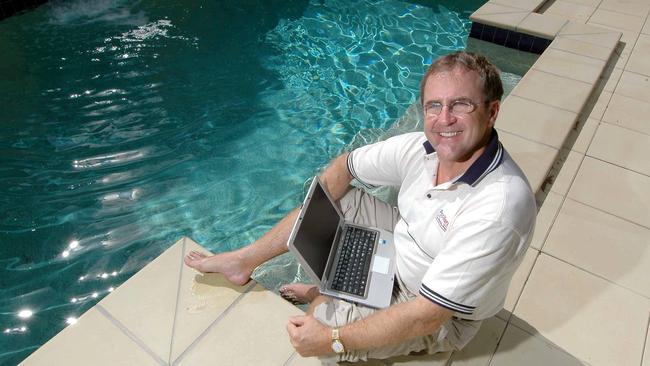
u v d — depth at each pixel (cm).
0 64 376
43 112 337
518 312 201
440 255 136
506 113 313
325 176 193
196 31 447
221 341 181
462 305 134
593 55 381
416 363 174
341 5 517
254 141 335
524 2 462
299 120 357
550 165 272
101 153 312
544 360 183
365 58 433
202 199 290
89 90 360
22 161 300
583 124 318
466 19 496
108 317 187
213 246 264
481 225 128
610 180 273
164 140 328
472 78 130
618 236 239
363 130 351
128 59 397
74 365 173
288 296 214
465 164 142
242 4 502
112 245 260
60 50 397
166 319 187
